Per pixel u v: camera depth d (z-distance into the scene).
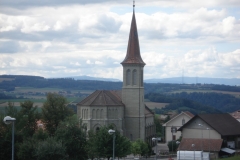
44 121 139.75
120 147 100.62
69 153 90.25
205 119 132.88
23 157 83.50
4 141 86.00
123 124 152.38
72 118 103.06
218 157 121.31
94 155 101.81
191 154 105.69
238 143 136.12
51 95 141.88
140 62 153.38
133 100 153.88
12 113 121.12
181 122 177.12
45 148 81.25
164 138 192.00
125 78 154.38
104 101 147.25
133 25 156.38
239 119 195.50
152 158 130.25
